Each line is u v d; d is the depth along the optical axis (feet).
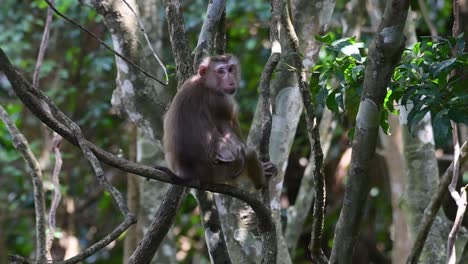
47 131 69.92
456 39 34.19
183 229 80.53
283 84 44.70
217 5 35.88
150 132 46.09
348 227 31.58
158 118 45.88
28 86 28.78
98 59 74.08
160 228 33.76
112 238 28.50
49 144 69.36
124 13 45.62
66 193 74.59
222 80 35.91
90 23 77.56
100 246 28.55
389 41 28.55
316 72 36.76
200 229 78.84
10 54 74.13
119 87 47.09
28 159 38.96
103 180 27.91
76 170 79.92
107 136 78.23
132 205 61.41
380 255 76.64
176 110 34.86
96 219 84.07
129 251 58.39
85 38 77.92
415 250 36.86
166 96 46.01
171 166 34.55
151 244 34.01
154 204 54.85
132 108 46.24
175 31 35.27
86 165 79.61
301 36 45.06
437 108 32.86
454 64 32.81
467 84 33.63
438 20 69.05
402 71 33.47
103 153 28.76
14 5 77.41
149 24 51.08
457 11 37.01
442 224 46.26
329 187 71.87
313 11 45.06
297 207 58.80
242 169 35.45
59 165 43.73
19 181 76.95
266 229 32.73
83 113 79.46
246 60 76.38
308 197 58.75
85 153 28.04
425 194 47.52
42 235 38.70
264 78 33.94
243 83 76.28
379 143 70.64
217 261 37.70
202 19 72.49
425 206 47.34
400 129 53.31
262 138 34.60
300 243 77.97
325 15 45.32
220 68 36.01
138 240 55.42
